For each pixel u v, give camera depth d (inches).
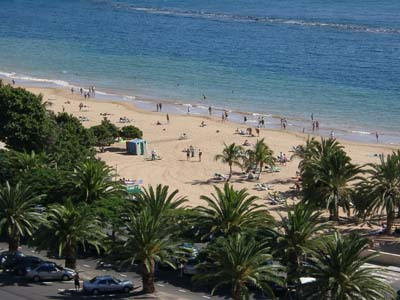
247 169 5502.0
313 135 6820.9
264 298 3157.0
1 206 3503.9
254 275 2893.7
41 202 3811.5
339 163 4338.1
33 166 4227.4
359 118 7440.9
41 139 5098.4
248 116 7524.6
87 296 3137.3
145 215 3201.3
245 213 3400.6
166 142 6407.5
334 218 4392.2
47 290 3203.7
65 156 4788.4
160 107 7805.1
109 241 3321.9
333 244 2942.9
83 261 3676.2
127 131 6274.6
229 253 2893.7
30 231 3545.8
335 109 7785.4
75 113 7475.4
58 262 3609.7
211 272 2957.7
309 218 3292.3
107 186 3772.1
